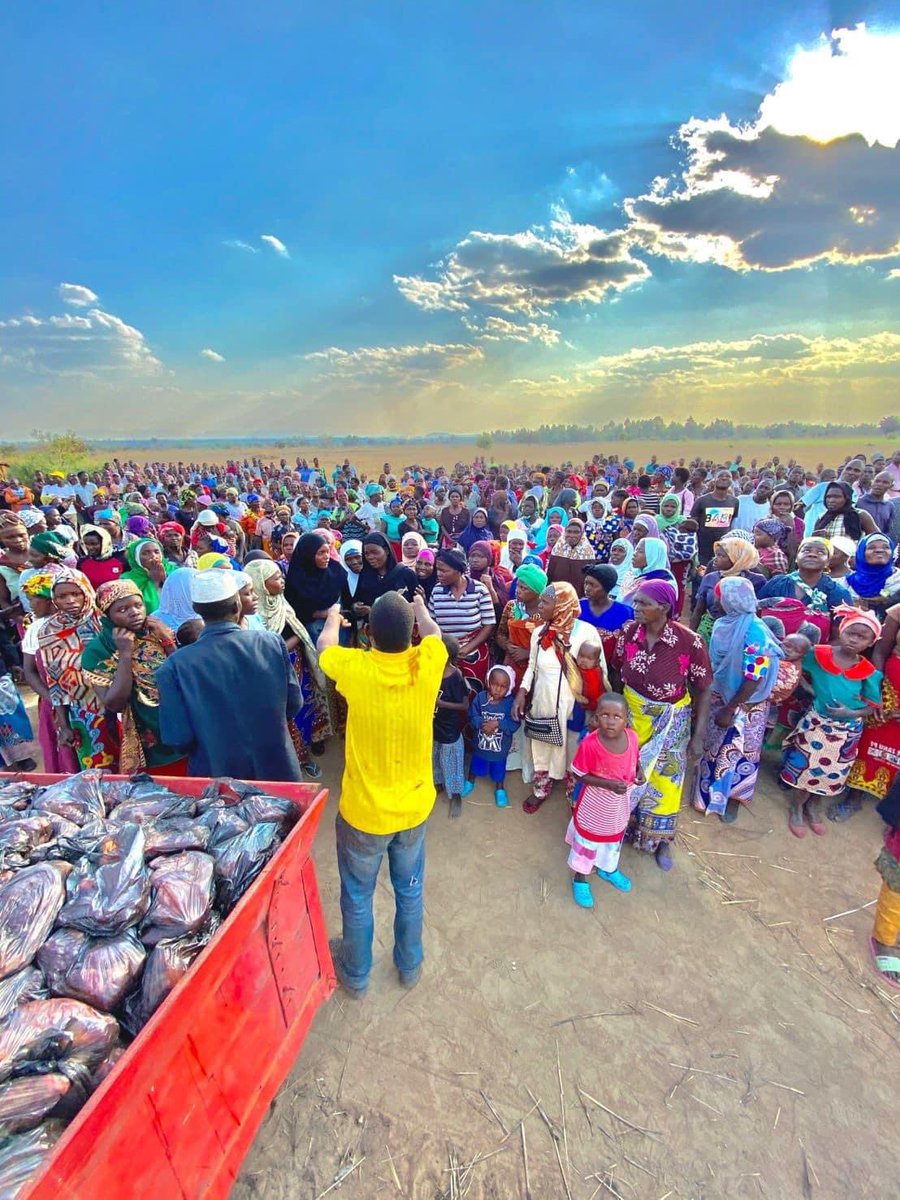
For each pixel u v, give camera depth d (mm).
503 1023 2852
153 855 2037
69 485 18219
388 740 2457
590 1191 2229
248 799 2328
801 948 3270
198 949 1807
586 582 4641
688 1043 2760
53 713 3752
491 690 4383
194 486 20844
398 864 2754
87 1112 1310
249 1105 2045
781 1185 2244
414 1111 2480
